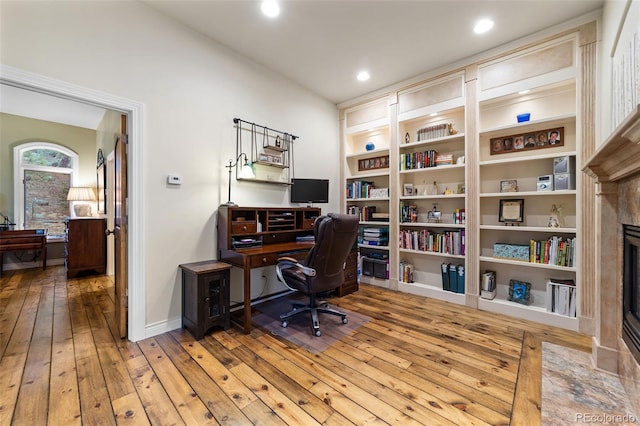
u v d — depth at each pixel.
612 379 1.71
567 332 2.38
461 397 1.56
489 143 3.10
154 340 2.22
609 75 2.06
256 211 2.89
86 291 3.51
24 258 4.76
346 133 4.27
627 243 1.62
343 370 1.82
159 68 2.33
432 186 3.58
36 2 1.75
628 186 1.61
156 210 2.32
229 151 2.86
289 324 2.57
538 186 2.71
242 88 2.98
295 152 3.63
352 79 3.54
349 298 3.33
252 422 1.37
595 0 2.16
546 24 2.45
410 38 2.67
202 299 2.27
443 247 3.27
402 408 1.47
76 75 1.89
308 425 1.35
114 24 2.07
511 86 2.75
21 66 1.69
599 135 2.28
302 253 2.85
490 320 2.65
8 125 4.66
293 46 2.82
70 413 1.42
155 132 2.30
